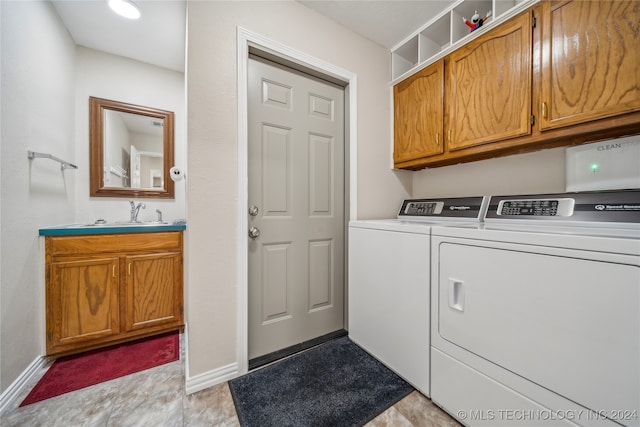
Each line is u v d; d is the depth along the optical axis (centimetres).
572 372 76
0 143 116
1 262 116
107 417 109
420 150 178
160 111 227
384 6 158
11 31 124
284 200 166
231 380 133
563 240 78
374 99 193
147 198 223
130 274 169
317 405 116
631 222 87
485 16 158
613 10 98
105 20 174
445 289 112
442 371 112
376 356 151
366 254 157
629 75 95
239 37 134
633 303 66
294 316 171
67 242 153
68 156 184
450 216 149
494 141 137
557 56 113
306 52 158
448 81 159
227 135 131
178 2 158
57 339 149
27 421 107
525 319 87
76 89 196
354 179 183
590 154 121
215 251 129
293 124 167
